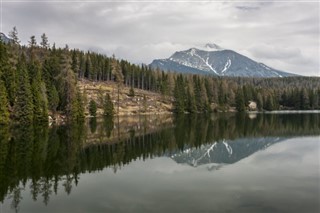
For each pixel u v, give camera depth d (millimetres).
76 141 56500
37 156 42438
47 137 60094
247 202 23891
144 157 43406
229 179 31000
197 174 33438
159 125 91000
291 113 164250
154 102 163000
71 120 95188
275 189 27219
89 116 117312
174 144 55781
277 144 55375
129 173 33969
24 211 22656
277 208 22516
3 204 24094
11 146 49344
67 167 36469
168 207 22922
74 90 97188
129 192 26828
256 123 98250
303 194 25719
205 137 65438
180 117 128375
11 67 89500
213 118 122938
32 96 85000
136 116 130000
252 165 37969
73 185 29125
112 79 182500
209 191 26844
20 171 34375
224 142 58531
